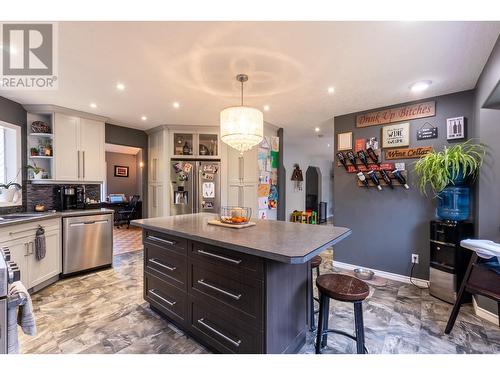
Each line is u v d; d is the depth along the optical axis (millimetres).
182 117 3867
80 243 3189
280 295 1554
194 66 2176
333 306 2467
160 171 4477
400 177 3047
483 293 1845
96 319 2162
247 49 1905
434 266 2654
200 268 1766
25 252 2520
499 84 1834
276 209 4832
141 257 4043
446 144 2775
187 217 2609
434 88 2621
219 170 4391
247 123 2125
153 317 2195
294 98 2936
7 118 3021
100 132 3850
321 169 8820
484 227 2301
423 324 2121
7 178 3119
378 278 3201
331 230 1928
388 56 1988
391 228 3191
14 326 885
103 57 2035
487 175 2287
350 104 3139
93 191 3881
